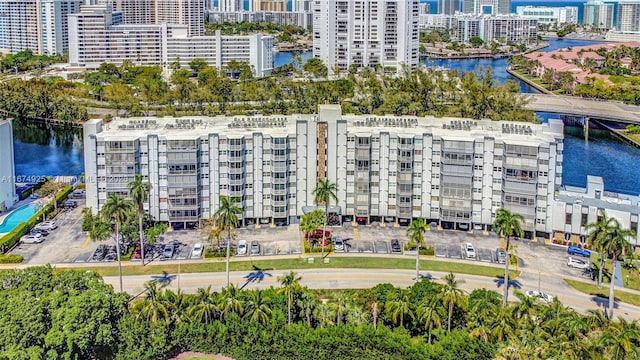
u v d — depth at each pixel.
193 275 199.38
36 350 130.88
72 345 135.75
